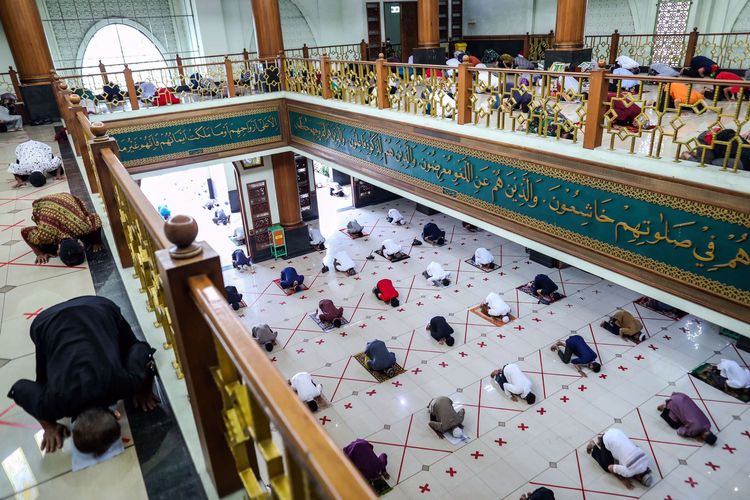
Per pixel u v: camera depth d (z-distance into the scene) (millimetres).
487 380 7520
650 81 3791
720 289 3691
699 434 6199
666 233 3936
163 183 17906
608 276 4484
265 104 9180
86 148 4223
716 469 5816
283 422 701
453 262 11398
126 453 1721
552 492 5375
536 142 4797
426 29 8352
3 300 2771
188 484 1593
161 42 14586
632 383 7250
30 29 9898
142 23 14195
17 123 9500
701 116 5336
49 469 1687
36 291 2844
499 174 5312
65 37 13500
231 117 8953
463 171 5785
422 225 13812
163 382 1968
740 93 3322
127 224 2285
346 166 8047
